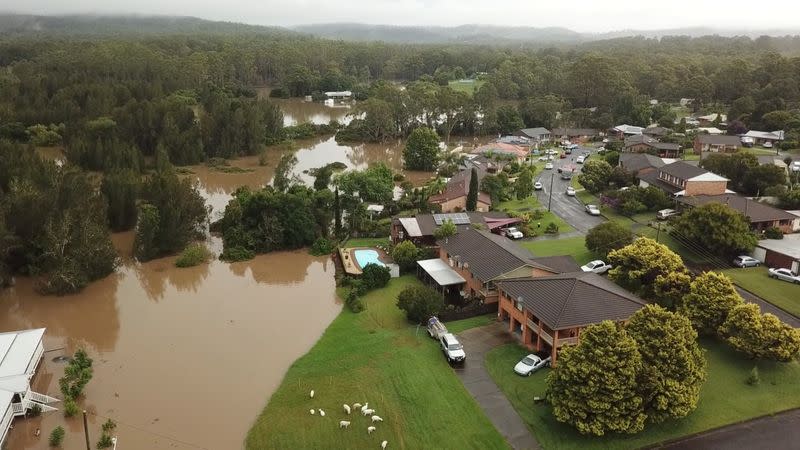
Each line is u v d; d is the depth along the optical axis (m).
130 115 139.50
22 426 45.00
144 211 81.44
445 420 43.59
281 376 51.72
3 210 71.88
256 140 146.88
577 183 118.31
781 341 48.28
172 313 65.00
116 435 43.81
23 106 157.38
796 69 182.00
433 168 135.25
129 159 125.06
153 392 49.53
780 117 151.12
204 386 50.38
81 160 124.94
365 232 87.69
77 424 45.31
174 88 192.12
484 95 179.00
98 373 52.62
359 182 98.44
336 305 66.62
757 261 71.75
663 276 60.47
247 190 96.62
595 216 95.50
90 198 80.12
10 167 89.69
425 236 78.44
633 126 171.50
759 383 47.62
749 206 83.94
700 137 140.50
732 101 194.38
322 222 88.06
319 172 109.62
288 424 44.00
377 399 46.53
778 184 97.19
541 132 168.75
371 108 164.88
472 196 94.50
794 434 41.84
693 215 75.75
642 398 40.88
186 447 42.50
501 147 141.88
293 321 62.69
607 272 69.75
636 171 113.31
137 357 55.38
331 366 52.09
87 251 71.94
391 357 52.56
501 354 52.47
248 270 77.56
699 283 54.84
